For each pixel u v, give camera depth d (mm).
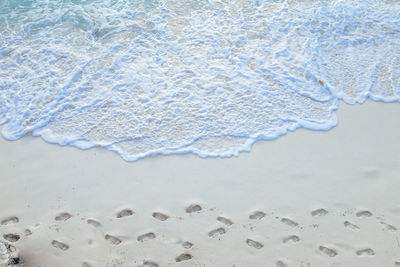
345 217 3879
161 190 4176
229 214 3941
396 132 4723
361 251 3586
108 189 4199
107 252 3648
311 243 3666
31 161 4492
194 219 3904
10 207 4043
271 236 3738
